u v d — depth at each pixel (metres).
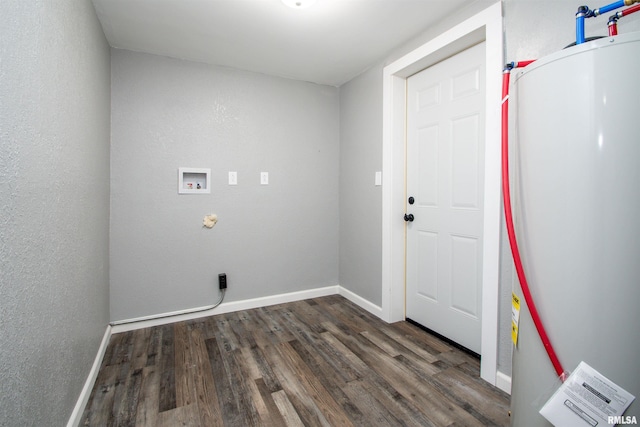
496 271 1.52
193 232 2.46
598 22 1.15
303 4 1.71
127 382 1.59
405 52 2.17
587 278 0.78
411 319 2.38
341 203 3.05
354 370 1.71
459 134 1.93
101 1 1.67
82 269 1.42
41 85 0.96
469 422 1.30
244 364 1.77
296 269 2.92
